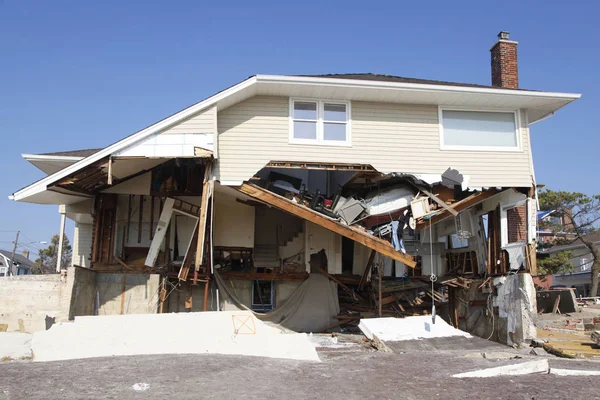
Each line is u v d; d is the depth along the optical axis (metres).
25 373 7.88
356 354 11.28
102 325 11.37
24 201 15.97
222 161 14.32
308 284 17.81
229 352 10.85
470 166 15.28
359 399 6.96
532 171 15.55
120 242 16.36
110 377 7.65
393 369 9.07
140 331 11.38
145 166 15.62
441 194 15.85
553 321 17.75
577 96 15.07
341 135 14.97
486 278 16.66
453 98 15.02
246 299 17.50
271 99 14.77
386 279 18.98
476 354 10.98
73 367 8.42
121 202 16.61
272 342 11.20
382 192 16.08
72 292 14.00
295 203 14.72
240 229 17.41
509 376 8.52
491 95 14.87
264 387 7.37
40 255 51.31
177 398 6.63
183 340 11.27
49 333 10.84
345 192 17.17
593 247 30.12
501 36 19.42
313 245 18.25
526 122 15.73
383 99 15.10
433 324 14.31
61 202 16.53
